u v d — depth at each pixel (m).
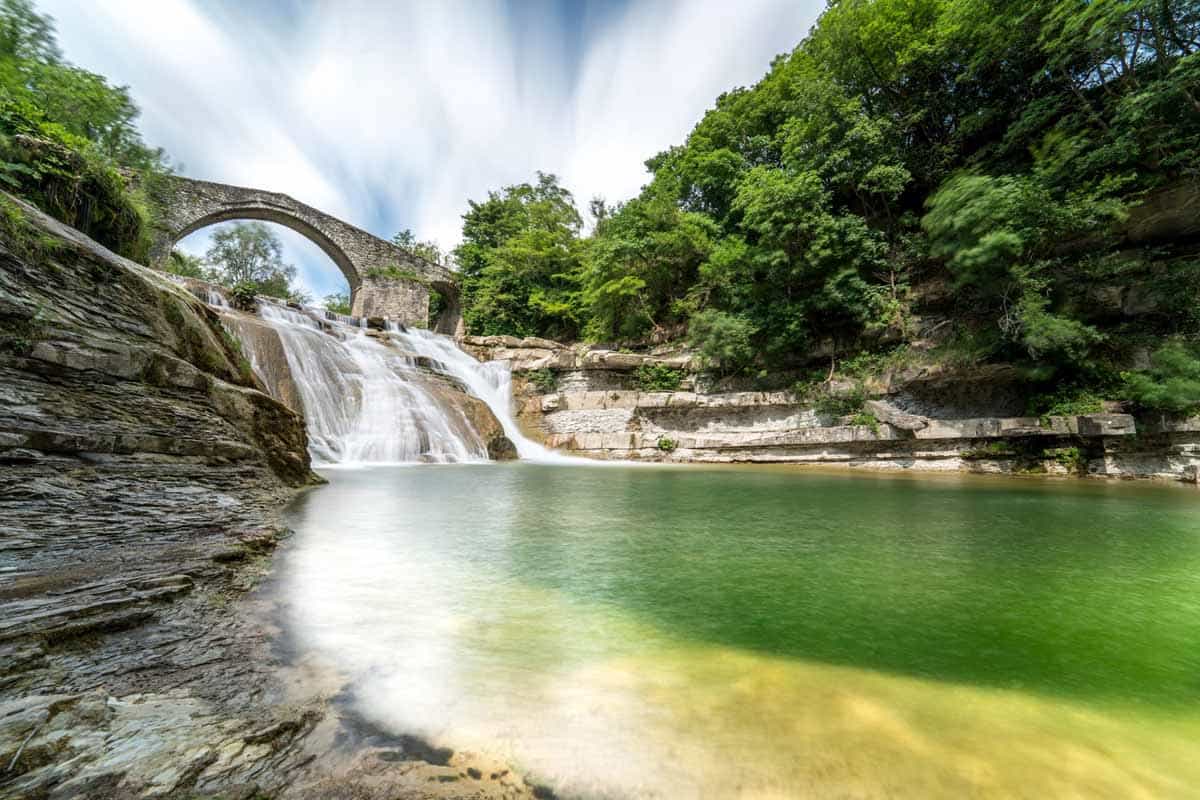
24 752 1.18
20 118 9.05
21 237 3.93
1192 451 11.40
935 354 15.50
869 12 18.61
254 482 5.40
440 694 1.63
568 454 17.67
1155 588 2.94
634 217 25.23
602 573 3.15
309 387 12.06
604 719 1.51
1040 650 2.04
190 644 1.90
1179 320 12.92
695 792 1.19
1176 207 12.96
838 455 15.77
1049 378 13.91
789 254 17.95
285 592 2.60
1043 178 13.65
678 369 20.28
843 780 1.24
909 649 2.05
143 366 4.53
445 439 13.62
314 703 1.54
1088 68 14.46
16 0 12.09
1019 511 6.12
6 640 1.70
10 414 3.27
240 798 1.12
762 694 1.67
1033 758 1.33
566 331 31.88
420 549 3.68
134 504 3.60
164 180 21.36
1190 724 1.51
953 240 14.56
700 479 10.31
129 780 1.13
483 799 1.16
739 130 25.20
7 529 2.71
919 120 18.72
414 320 28.75
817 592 2.80
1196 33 12.62
